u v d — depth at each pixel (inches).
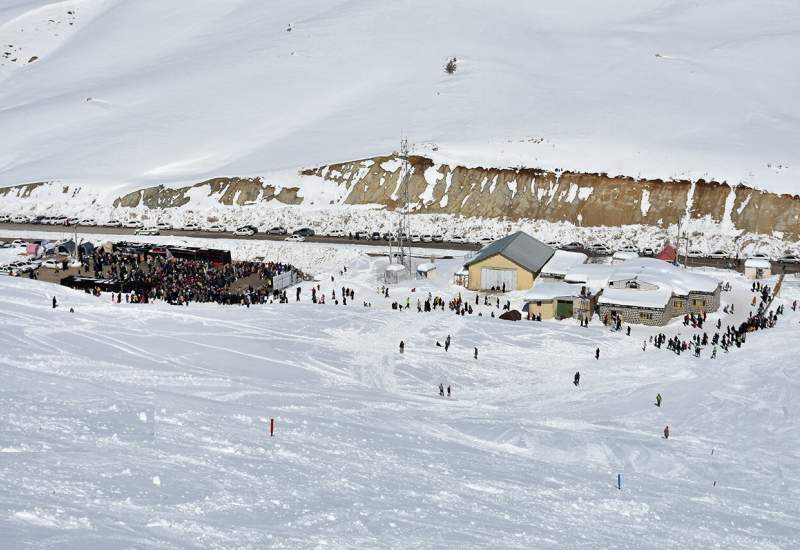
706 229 3922.2
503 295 3127.5
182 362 2057.1
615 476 1434.5
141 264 3659.0
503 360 2317.9
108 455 1112.2
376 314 2721.5
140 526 859.4
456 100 5226.4
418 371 2198.6
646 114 4785.9
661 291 2819.9
